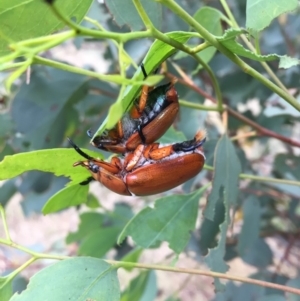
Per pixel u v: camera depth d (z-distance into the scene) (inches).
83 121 5.2
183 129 4.8
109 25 4.8
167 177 3.0
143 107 2.8
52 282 2.7
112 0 3.3
